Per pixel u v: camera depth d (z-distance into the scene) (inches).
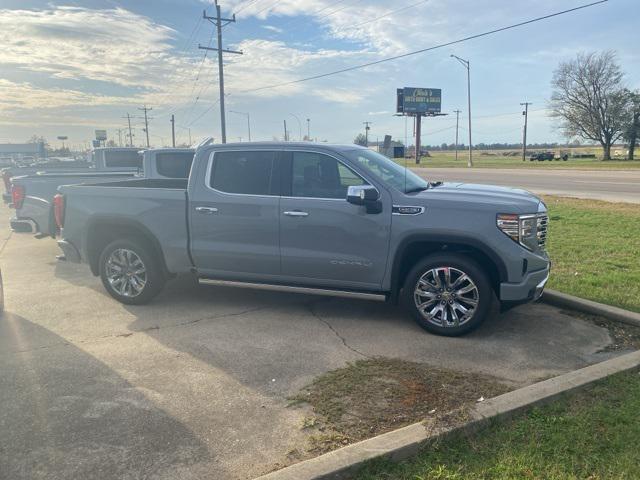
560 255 311.9
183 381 157.8
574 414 131.6
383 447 116.0
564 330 197.5
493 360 171.5
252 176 213.9
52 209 266.2
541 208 192.5
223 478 112.1
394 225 192.7
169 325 208.7
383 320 212.4
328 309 227.5
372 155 224.2
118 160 561.3
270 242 210.5
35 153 4665.4
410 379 157.1
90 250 242.8
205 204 217.6
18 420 135.7
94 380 158.9
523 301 186.9
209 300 242.4
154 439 126.7
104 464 117.0
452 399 144.3
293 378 159.0
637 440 120.1
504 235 182.9
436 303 194.2
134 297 233.9
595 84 2637.8
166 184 290.2
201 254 221.8
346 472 109.8
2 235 463.8
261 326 206.4
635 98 2603.3
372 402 143.3
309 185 206.8
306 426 131.7
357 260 199.8
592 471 110.2
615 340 187.3
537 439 121.6
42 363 171.9
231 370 165.3
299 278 211.6
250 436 127.6
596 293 231.1
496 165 1975.9
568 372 160.9
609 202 608.7
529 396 137.2
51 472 114.0
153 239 227.6
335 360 172.4
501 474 109.5
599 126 2664.9
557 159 2918.3
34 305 237.5
